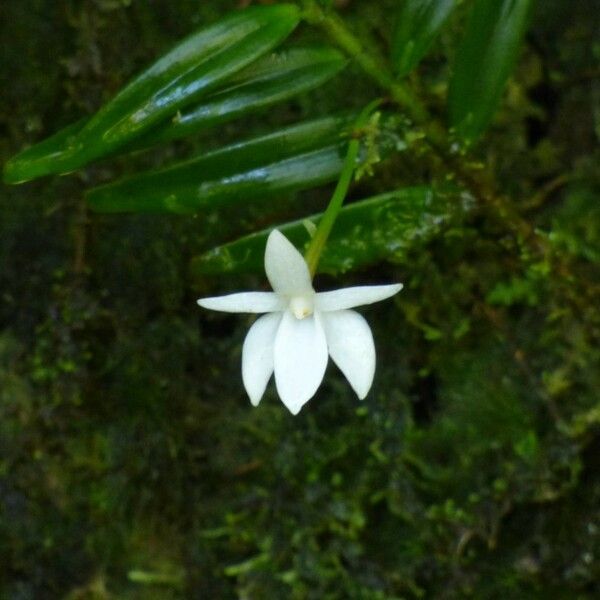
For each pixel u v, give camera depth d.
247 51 0.49
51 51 0.55
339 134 0.51
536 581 0.54
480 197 0.52
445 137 0.51
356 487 0.55
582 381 0.54
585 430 0.54
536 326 0.55
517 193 0.55
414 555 0.55
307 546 0.55
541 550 0.54
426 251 0.55
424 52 0.50
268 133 0.50
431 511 0.55
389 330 0.55
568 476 0.54
